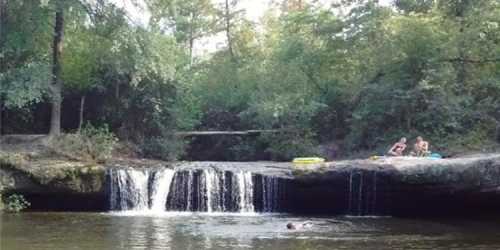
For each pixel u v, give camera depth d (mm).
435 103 28859
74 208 24781
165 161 29766
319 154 32344
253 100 36281
